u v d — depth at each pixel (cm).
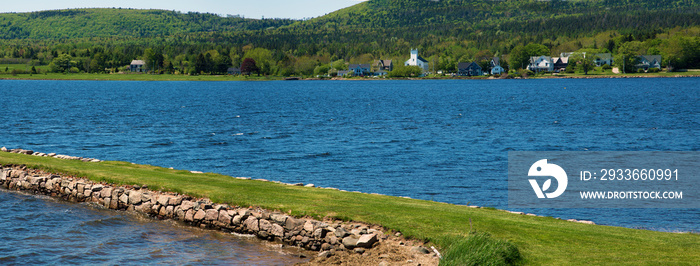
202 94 15650
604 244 1683
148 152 4834
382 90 18025
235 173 3938
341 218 1989
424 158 4531
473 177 3803
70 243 1984
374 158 4525
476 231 1786
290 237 1980
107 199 2527
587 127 6912
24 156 3347
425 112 9325
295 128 6756
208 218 2195
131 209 2438
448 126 7038
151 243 1998
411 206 2148
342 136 5944
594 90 16312
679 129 6619
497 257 1537
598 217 2811
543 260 1554
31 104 10744
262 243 1997
